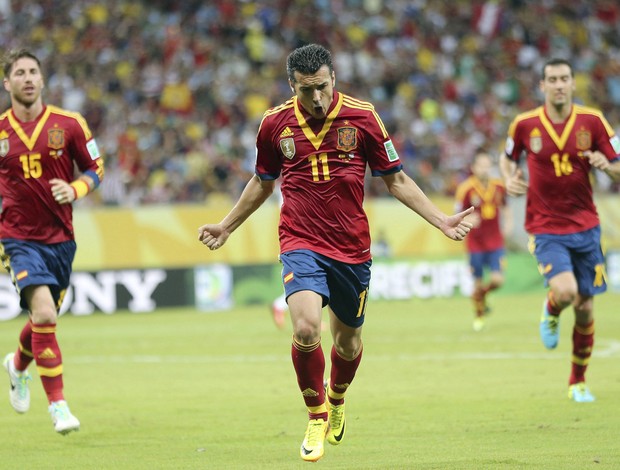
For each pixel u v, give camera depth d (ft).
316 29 349.82
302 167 74.59
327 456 80.12
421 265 258.78
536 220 107.45
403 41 361.10
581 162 105.09
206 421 98.12
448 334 177.88
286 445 85.30
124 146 286.25
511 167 110.73
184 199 274.98
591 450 78.84
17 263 88.48
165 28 330.75
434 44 364.38
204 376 131.54
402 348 157.38
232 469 75.72
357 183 74.69
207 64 327.88
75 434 92.27
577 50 382.42
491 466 73.67
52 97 304.50
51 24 332.80
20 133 89.15
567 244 105.50
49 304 87.15
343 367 77.56
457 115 338.95
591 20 391.45
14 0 335.88
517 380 120.67
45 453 83.66
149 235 241.96
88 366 143.74
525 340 166.09
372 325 195.52
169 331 193.88
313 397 73.56
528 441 83.46
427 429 90.74
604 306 227.61
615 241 269.03
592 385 114.73
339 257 74.28
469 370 130.72
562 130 105.29
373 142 74.74
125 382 126.82
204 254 245.45
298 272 73.05
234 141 297.94
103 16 336.29
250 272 248.93
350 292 75.41
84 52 323.98
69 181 91.71
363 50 350.23
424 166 303.48
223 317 222.48
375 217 256.52
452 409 101.09
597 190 302.25
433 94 343.67
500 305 236.84
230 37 340.59
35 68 89.04
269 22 345.92
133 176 280.72
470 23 374.63
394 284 255.70
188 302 243.40
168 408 106.32
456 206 195.62
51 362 85.92
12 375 95.09
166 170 284.61
